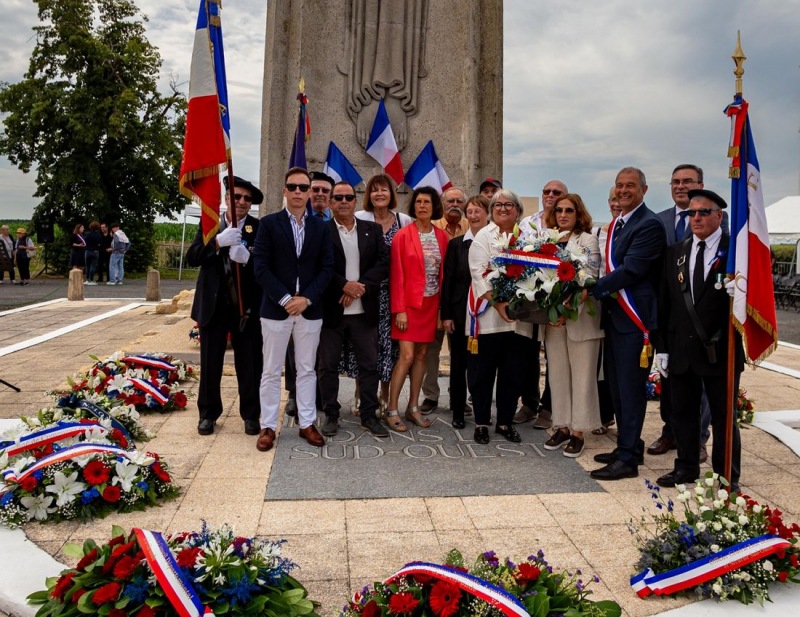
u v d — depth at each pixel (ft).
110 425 15.24
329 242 17.33
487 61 28.89
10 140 93.76
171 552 9.20
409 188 27.89
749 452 17.71
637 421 15.26
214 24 16.78
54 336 36.01
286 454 16.44
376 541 11.84
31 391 23.00
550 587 9.16
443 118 28.32
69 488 12.54
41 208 94.48
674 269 14.69
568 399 16.75
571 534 12.25
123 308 49.93
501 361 18.04
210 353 17.87
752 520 11.09
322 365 18.19
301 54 26.94
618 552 11.60
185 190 16.63
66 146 94.58
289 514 12.89
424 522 12.66
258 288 17.97
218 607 8.80
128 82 96.68
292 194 16.83
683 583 10.21
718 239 14.32
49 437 13.61
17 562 10.73
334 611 9.61
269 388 16.87
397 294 18.26
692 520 11.27
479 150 28.86
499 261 16.08
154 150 97.14
